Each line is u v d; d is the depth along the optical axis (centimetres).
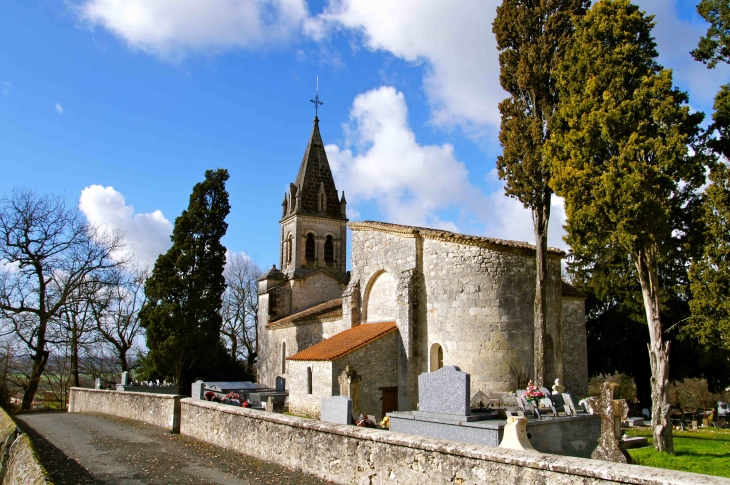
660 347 1973
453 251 2728
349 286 3366
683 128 1945
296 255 4684
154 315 4400
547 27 2405
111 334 4788
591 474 677
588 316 3966
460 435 1382
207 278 4672
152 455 1497
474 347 2564
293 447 1263
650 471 641
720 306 2581
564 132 2211
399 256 3008
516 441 1022
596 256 3822
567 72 2188
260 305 4697
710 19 2264
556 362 2805
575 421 1631
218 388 3384
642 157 1939
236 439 1525
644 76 1941
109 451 1572
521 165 2397
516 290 2625
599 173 2006
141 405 2312
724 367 3378
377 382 2788
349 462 1075
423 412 1530
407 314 2786
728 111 2150
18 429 1482
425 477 902
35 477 924
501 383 2503
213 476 1227
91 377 5244
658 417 1930
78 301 4006
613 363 3806
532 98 2442
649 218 1909
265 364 4509
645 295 2041
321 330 3719
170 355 4306
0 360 3900
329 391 2692
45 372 4294
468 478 830
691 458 1750
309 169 4938
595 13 2111
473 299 2609
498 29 2575
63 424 2275
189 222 4759
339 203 4994
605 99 1991
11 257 3869
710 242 2602
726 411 3847
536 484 738
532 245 2775
